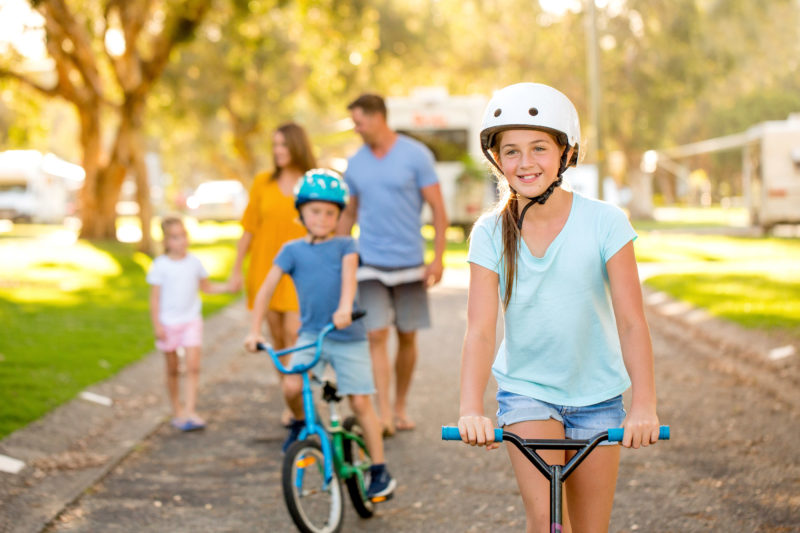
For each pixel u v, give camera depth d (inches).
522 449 189.2
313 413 316.8
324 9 1594.5
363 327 346.3
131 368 586.9
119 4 1483.8
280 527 322.3
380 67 2519.7
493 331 211.9
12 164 2859.3
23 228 2573.8
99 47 1740.9
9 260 1341.0
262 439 436.8
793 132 1686.8
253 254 459.5
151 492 361.4
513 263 210.1
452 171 1696.6
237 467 394.9
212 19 1675.7
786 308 733.3
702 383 531.5
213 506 344.8
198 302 469.7
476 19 2689.5
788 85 4015.8
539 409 212.8
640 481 359.3
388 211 426.9
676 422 448.8
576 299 210.5
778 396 485.4
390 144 431.2
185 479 378.0
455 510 335.6
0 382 515.8
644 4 2556.6
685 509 326.0
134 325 757.3
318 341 320.8
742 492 342.0
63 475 377.4
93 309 847.7
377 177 426.9
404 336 443.8
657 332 717.9
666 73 2593.5
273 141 450.9
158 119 2933.1
